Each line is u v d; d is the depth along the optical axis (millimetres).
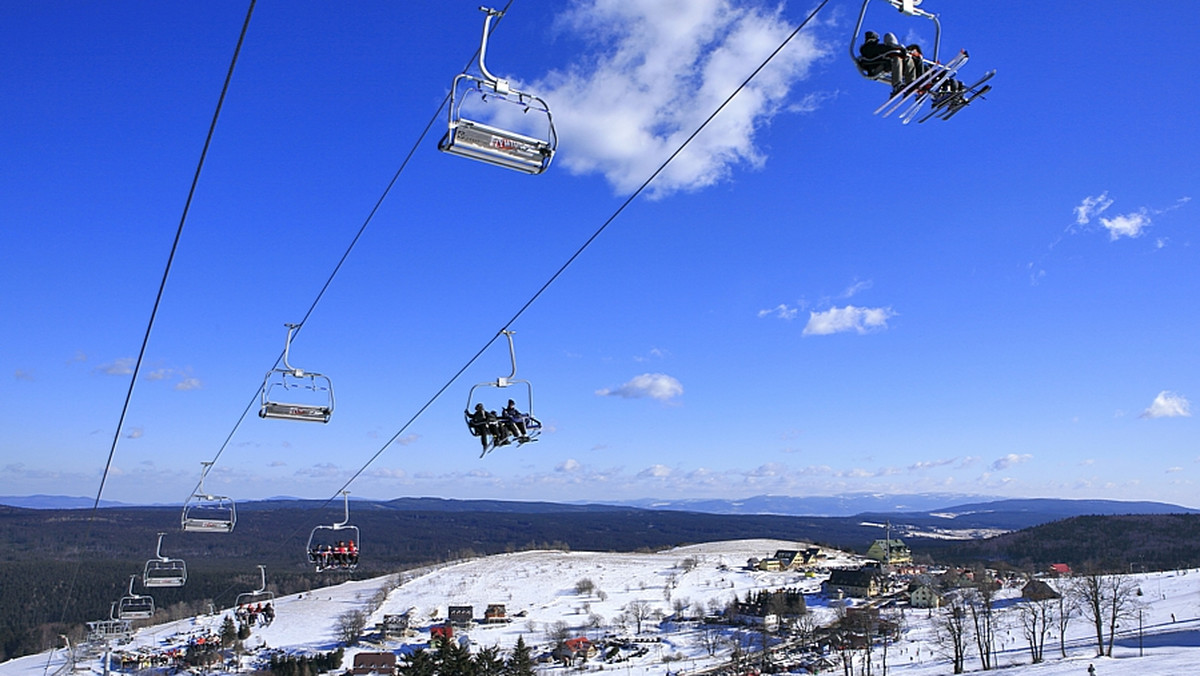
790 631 138500
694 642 134125
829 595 176750
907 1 11367
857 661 108688
